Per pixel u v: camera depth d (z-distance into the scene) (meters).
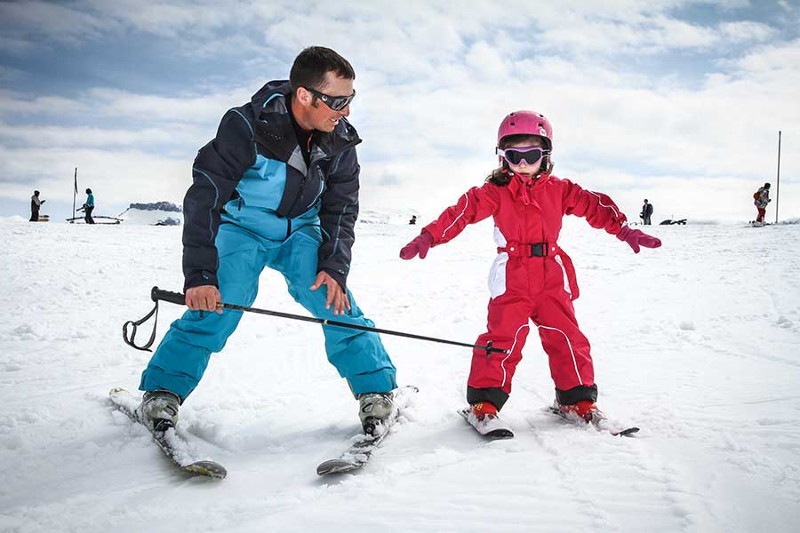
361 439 3.09
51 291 9.38
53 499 2.66
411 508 2.43
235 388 4.34
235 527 2.34
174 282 10.36
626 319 6.50
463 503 2.46
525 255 3.44
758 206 24.64
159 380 3.27
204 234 3.05
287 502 2.53
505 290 3.43
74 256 13.33
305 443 3.26
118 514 2.47
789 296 7.36
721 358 4.78
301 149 3.16
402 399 3.77
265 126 3.05
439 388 4.23
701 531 2.17
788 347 5.07
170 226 22.95
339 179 3.33
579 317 6.75
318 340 5.98
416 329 6.56
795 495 2.40
